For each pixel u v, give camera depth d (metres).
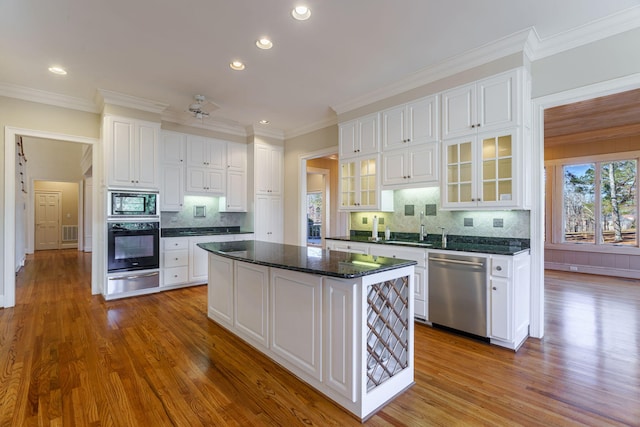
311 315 2.13
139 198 4.33
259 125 5.57
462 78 3.17
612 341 2.87
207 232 5.43
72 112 4.20
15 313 3.62
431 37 2.78
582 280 5.35
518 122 2.80
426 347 2.77
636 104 4.03
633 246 5.56
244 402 1.97
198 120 5.15
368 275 1.85
